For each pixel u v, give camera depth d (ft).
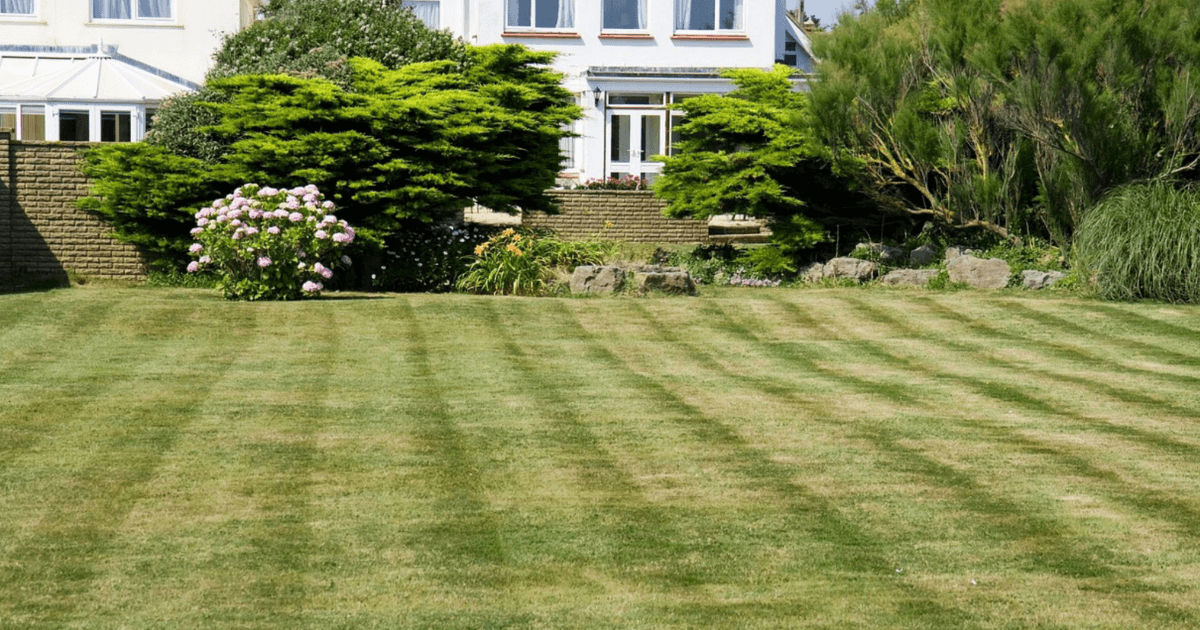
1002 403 34.35
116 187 57.62
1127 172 54.49
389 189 58.29
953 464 27.12
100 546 21.59
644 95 101.91
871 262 60.59
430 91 59.72
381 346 42.73
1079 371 39.86
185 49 95.45
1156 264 51.70
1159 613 18.60
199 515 23.30
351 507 23.85
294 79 57.21
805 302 53.11
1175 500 24.25
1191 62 52.95
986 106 57.41
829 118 57.93
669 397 34.88
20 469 26.25
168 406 32.58
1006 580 20.03
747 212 64.44
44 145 59.67
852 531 22.49
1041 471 26.48
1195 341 44.88
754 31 103.35
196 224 59.41
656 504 24.13
